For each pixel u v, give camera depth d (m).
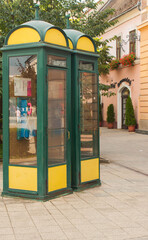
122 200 6.12
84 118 6.81
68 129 6.42
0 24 12.02
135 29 21.88
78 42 6.70
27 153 6.09
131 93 22.42
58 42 6.23
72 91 6.64
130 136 18.77
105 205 5.80
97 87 7.11
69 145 6.44
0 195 6.40
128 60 21.75
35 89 6.02
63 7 12.57
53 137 6.14
